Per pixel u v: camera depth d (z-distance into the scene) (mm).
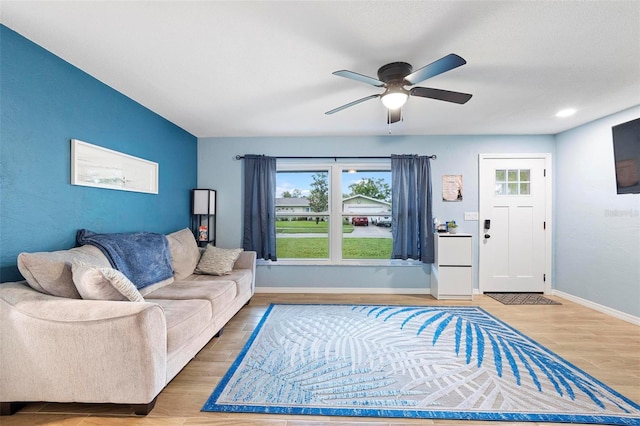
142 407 1644
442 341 2633
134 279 2361
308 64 2201
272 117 3473
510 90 2656
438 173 4266
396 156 4180
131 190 2891
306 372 2133
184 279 3170
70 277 1786
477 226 4234
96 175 2451
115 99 2674
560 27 1737
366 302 3811
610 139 3344
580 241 3729
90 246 2184
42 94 1991
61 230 2146
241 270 3643
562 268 4016
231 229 4402
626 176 3068
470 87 2590
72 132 2232
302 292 4320
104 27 1759
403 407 1760
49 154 2049
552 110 3182
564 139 3996
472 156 4242
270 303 3754
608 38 1850
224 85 2578
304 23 1713
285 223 4551
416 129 3980
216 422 1635
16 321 1591
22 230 1876
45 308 1584
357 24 1720
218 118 3510
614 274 3281
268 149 4387
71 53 2061
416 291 4258
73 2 1532
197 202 4137
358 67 2232
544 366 2213
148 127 3178
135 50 2020
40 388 1605
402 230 4148
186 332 1958
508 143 4203
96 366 1593
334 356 2361
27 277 1692
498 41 1885
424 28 1755
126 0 1518
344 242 4504
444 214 4258
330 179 4379
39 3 1539
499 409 1741
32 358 1595
